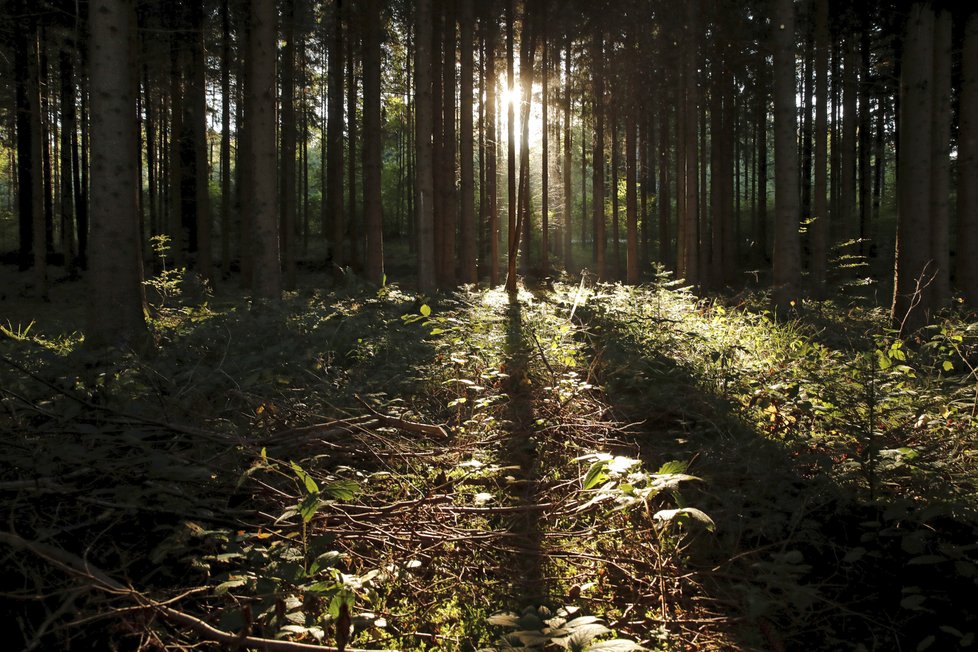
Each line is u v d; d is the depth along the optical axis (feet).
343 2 72.28
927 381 17.78
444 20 76.54
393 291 31.12
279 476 12.14
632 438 16.87
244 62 69.97
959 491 11.84
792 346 24.49
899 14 33.99
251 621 8.18
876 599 10.39
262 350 21.01
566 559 11.19
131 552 9.71
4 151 121.39
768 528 11.71
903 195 33.09
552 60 91.86
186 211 97.96
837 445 14.43
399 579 10.33
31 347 17.56
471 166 69.46
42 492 9.32
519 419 17.10
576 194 150.71
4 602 8.38
